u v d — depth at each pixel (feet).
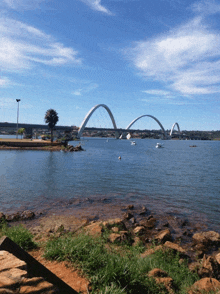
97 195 75.05
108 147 432.66
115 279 15.97
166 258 30.78
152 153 315.58
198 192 84.17
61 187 84.48
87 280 15.70
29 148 286.25
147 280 18.76
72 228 43.14
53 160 179.42
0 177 99.25
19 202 63.05
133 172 131.44
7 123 533.55
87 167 145.69
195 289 20.85
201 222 51.88
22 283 5.74
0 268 6.41
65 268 17.72
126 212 56.03
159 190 86.12
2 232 31.68
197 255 34.32
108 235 35.58
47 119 334.03
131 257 27.45
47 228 42.78
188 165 179.63
